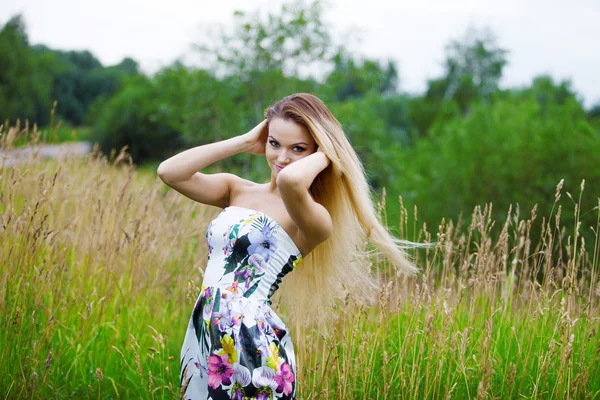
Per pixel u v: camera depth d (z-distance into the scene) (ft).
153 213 13.96
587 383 9.65
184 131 30.58
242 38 28.30
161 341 9.84
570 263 9.55
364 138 35.29
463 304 10.78
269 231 7.44
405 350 9.64
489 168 28.55
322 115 7.68
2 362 9.75
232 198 8.33
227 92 28.99
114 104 61.82
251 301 7.25
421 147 37.86
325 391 9.46
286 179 6.82
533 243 23.36
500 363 9.94
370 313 11.82
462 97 92.32
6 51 78.02
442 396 9.69
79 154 15.94
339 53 27.76
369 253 9.46
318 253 8.71
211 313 7.29
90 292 11.94
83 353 10.89
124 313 11.99
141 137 59.98
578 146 26.61
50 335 10.39
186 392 7.69
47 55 90.84
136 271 12.19
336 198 8.11
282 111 7.66
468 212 28.37
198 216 14.85
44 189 11.42
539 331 10.28
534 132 28.60
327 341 9.64
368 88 29.32
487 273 10.08
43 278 10.43
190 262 13.71
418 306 10.01
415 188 32.35
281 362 7.24
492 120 31.89
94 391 10.44
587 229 22.81
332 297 9.53
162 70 31.14
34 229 10.58
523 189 27.25
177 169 8.05
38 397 9.68
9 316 10.11
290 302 9.50
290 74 28.43
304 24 27.37
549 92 79.36
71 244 12.57
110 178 15.33
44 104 82.43
